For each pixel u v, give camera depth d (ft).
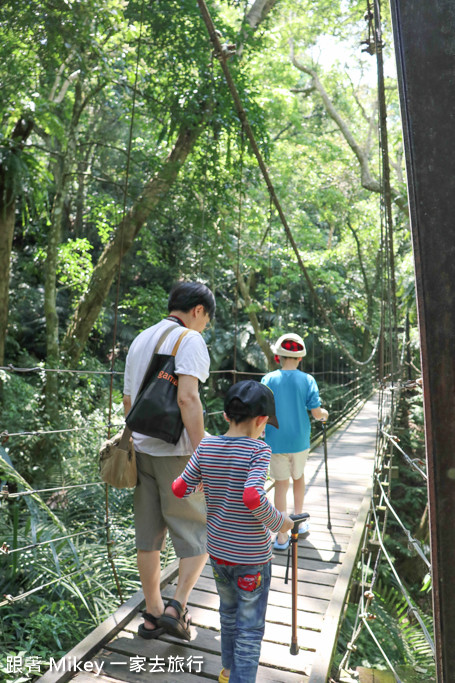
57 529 11.82
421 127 3.19
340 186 56.08
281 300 52.70
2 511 12.79
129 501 15.51
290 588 10.18
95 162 37.11
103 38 22.95
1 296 23.09
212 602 9.26
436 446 3.17
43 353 35.91
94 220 33.27
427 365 3.18
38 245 30.99
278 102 39.37
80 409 25.46
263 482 5.89
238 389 6.45
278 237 43.80
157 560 7.60
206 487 6.33
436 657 3.20
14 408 21.11
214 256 29.71
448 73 3.18
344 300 67.26
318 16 44.21
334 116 43.65
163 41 24.03
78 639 9.96
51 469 19.86
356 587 13.00
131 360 7.64
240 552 6.10
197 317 7.68
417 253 3.19
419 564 21.98
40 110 22.99
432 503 3.19
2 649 8.88
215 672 7.13
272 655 7.86
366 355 68.69
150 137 34.24
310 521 14.17
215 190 26.96
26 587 10.94
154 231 32.83
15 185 21.72
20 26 19.30
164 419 6.82
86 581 11.03
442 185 3.16
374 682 9.07
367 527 13.46
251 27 26.71
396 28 3.28
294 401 11.54
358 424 36.11
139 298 35.01
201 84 24.52
